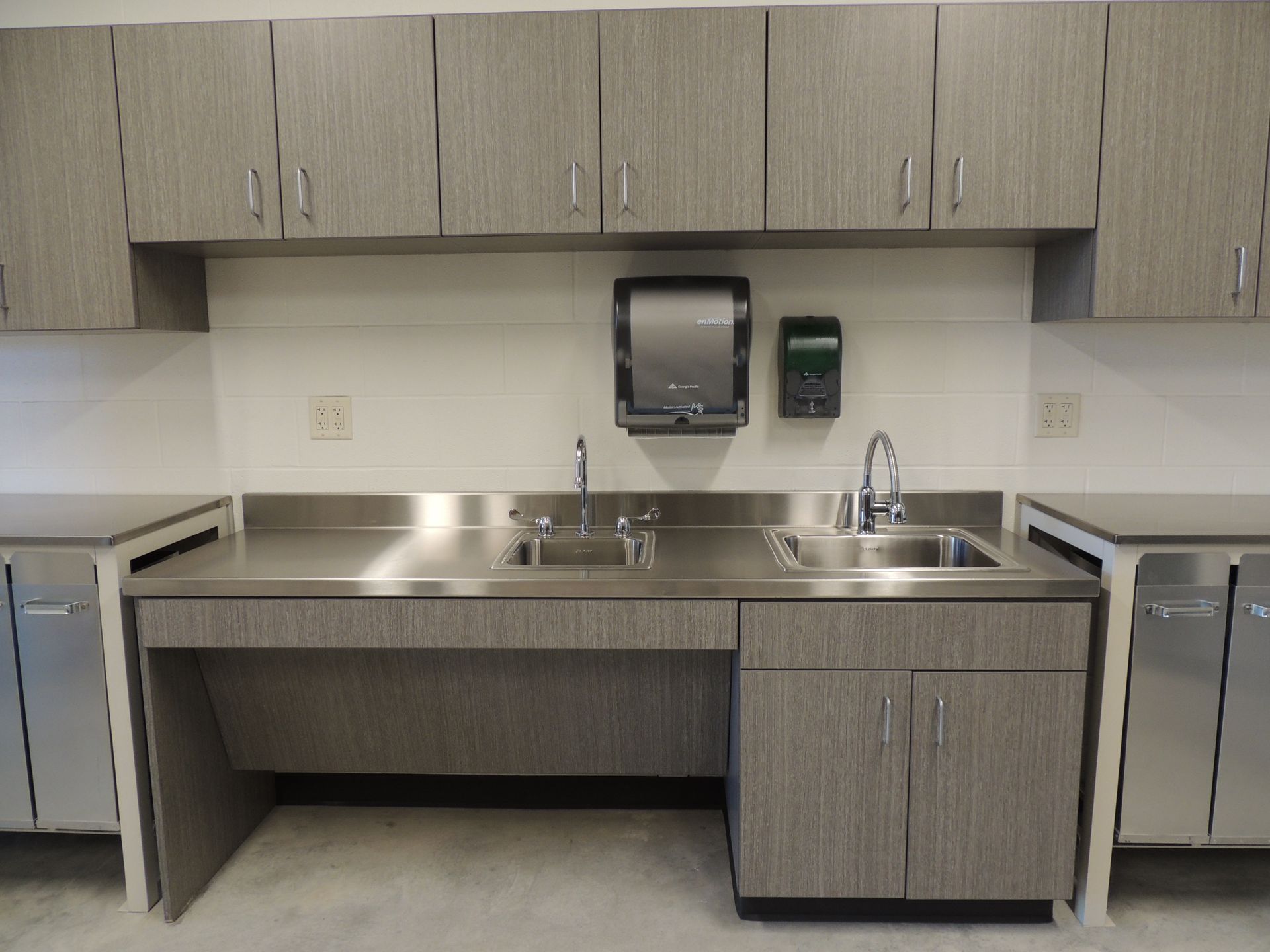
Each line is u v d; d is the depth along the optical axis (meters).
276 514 2.26
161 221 1.86
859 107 1.78
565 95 1.79
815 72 1.77
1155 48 1.75
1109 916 1.85
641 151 1.80
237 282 2.21
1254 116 1.76
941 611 1.66
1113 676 1.74
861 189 1.80
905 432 2.20
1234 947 1.76
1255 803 1.78
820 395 2.08
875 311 2.16
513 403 2.22
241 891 1.96
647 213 1.82
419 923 1.85
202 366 2.24
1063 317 1.97
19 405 2.28
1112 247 1.80
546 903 1.91
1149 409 2.19
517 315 2.19
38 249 1.88
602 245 2.05
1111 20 1.75
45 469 2.30
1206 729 1.76
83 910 1.89
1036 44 1.76
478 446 2.24
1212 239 1.80
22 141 1.85
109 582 1.75
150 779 1.85
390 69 1.80
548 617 1.70
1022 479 2.21
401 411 2.23
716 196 1.81
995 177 1.79
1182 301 1.82
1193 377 2.17
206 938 1.80
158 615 1.73
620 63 1.78
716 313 1.98
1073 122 1.77
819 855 1.77
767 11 1.76
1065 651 1.67
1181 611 1.70
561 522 2.23
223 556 1.92
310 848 2.14
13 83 1.84
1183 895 1.92
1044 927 1.82
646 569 1.77
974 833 1.75
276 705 2.04
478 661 1.96
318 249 2.06
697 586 1.68
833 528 2.18
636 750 2.08
